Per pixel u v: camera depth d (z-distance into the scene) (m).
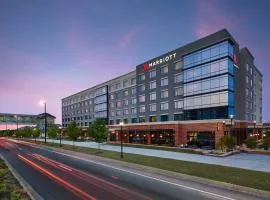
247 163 27.08
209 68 52.12
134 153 38.47
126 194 14.73
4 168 22.69
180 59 59.72
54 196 14.31
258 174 19.98
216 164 25.92
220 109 49.50
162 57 65.25
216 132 46.56
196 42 55.34
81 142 74.56
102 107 97.75
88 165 26.83
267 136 44.22
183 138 53.69
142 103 72.12
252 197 14.06
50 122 144.12
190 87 56.25
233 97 49.94
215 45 51.25
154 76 67.81
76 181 18.38
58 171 22.81
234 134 50.41
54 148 51.72
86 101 113.69
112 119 91.19
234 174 19.95
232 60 50.47
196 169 22.42
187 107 56.62
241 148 41.88
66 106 136.88
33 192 15.15
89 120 110.00
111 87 92.56
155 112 66.81
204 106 52.66
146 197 14.11
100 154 36.78
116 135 79.44
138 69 74.50
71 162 29.55
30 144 70.50
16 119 132.75
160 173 21.67
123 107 84.19
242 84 56.69
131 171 22.77
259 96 72.12
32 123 138.00
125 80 83.62
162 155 35.50
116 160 29.33
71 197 14.11
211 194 14.69
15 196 12.22
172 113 61.34
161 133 59.56
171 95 61.84
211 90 51.41
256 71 68.75
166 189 15.91
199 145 49.47
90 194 14.74
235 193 14.92
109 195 14.51
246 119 57.41
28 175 20.81
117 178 19.47
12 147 57.91
